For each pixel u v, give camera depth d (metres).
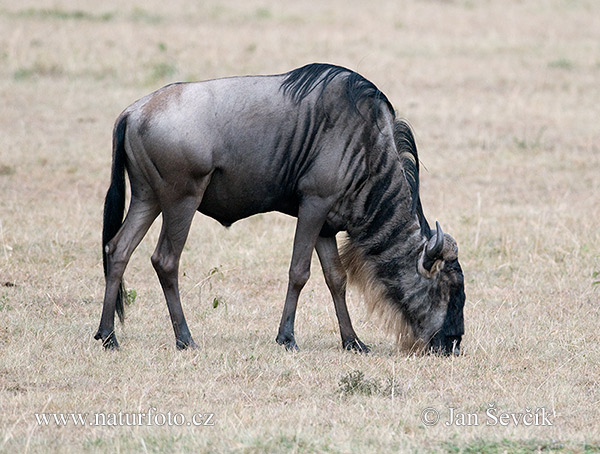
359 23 80.12
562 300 30.75
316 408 20.55
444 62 68.94
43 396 20.86
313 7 86.12
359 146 24.81
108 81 61.53
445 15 85.31
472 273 33.84
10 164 44.84
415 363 24.34
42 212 38.59
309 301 30.67
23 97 57.16
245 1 87.12
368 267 25.58
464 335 27.05
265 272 33.38
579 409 21.19
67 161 46.53
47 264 32.88
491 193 44.00
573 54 73.06
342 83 24.91
